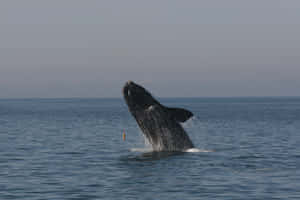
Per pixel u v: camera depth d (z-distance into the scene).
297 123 186.62
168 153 77.19
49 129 159.00
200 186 53.38
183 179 57.09
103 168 66.00
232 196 48.94
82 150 90.12
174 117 73.81
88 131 148.75
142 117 75.12
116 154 82.06
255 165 67.44
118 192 50.78
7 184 55.78
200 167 65.00
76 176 60.25
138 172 61.84
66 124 190.50
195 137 122.44
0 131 148.50
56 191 51.78
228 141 109.62
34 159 76.88
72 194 50.28
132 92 73.44
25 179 58.78
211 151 81.31
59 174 61.97
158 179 57.22
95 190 51.97
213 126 171.00
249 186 53.28
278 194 49.62
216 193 50.19
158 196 48.97
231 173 60.94
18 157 79.69
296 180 56.34
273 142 106.00
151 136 77.44
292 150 87.88
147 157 73.81
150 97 74.75
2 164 71.44
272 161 71.62
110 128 164.12
